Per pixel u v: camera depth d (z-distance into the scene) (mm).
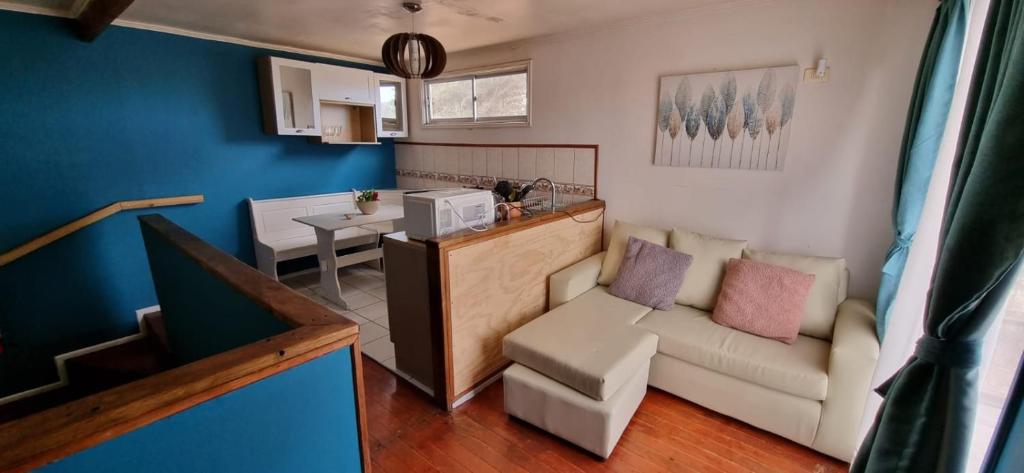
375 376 2730
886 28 2240
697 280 2699
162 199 3445
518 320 2771
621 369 2004
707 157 2920
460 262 2285
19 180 2842
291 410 1052
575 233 3193
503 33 3404
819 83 2471
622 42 3158
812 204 2604
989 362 1291
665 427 2227
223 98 3686
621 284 2812
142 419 816
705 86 2836
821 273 2371
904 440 1189
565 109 3557
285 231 4199
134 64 3199
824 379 1942
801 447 2080
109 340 3322
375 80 4387
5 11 2676
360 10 2785
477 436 2186
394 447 2107
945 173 1684
